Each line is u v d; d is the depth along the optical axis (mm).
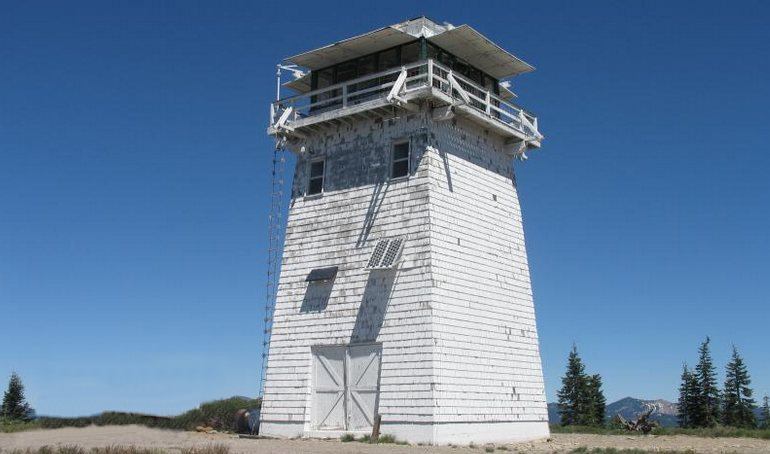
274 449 22703
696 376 62312
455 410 27312
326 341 29719
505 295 31047
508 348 30531
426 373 26875
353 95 30750
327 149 32062
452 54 32312
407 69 29906
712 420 60938
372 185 30250
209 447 15938
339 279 30047
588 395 64125
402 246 28594
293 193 32562
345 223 30594
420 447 25125
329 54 32375
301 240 31688
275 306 31578
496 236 31391
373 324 28609
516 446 27562
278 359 30891
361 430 28125
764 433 32938
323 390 29453
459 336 28266
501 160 32875
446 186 29438
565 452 24469
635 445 27875
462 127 31016
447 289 28234
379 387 27922
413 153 29422
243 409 33344
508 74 34344
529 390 31109
